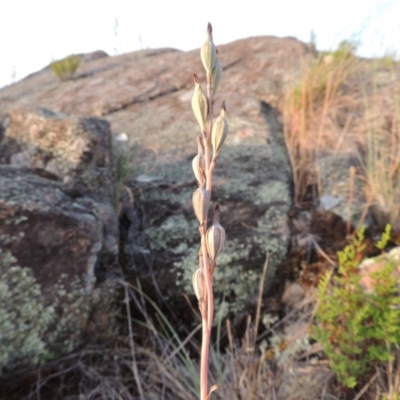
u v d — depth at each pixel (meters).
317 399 0.41
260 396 0.40
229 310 0.47
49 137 0.52
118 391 0.42
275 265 0.50
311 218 0.54
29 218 0.41
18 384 0.40
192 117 0.77
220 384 0.41
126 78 0.98
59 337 0.41
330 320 0.40
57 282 0.42
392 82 0.81
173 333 0.44
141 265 0.48
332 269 0.47
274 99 0.81
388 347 0.38
